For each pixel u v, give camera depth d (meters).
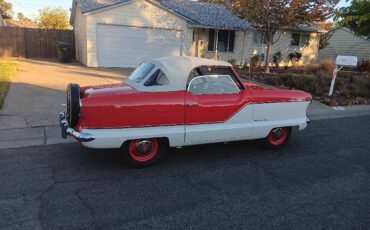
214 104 5.30
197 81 5.25
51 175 4.70
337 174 5.27
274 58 25.08
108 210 3.84
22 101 8.79
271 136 6.20
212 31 22.55
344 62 11.89
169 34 19.98
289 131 6.36
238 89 5.62
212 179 4.84
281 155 6.05
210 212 3.90
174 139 5.12
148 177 4.80
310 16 17.56
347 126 8.62
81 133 4.56
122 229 3.48
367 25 16.91
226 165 5.42
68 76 13.79
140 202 4.06
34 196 4.08
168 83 5.03
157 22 19.36
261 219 3.80
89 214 3.73
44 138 6.23
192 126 5.22
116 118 4.67
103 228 3.48
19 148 5.70
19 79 12.14
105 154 5.57
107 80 13.33
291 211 4.02
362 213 4.05
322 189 4.68
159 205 4.01
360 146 6.86
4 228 3.40
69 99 4.64
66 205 3.90
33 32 21.94
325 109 10.72
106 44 18.34
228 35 23.25
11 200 3.96
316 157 6.05
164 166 5.24
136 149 4.98
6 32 21.30
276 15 17.73
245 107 5.60
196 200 4.18
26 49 22.02
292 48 26.45
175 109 5.01
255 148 6.35
